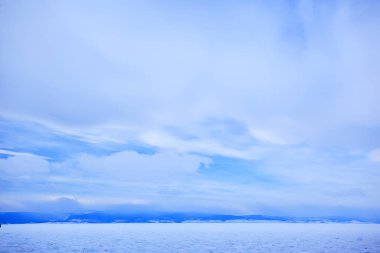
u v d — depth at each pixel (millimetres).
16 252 37438
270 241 54625
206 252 38281
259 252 38406
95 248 42031
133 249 41094
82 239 56844
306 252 38375
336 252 38594
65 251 38594
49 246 44094
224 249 41469
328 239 59312
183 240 56312
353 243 50344
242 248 42812
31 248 41406
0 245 44750
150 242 51625
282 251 39500
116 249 41000
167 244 48219
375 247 44188
